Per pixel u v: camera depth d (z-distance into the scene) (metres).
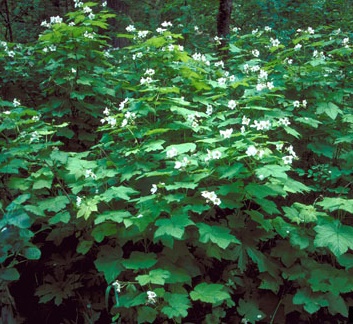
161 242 3.52
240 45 6.57
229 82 5.13
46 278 3.72
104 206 3.65
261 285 3.44
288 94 4.68
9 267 3.29
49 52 5.11
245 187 3.27
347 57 5.47
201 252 3.54
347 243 3.05
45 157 3.71
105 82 5.32
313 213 3.44
